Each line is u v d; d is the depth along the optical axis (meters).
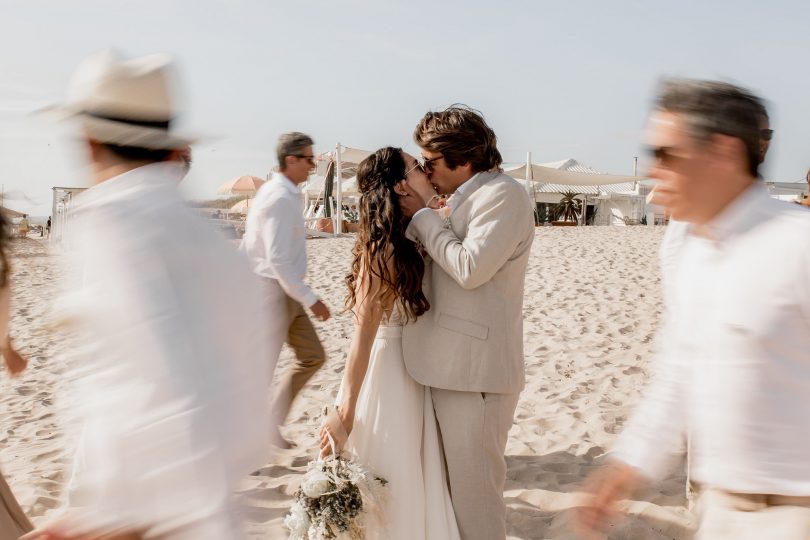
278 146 4.07
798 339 1.50
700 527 1.69
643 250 16.52
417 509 2.45
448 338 2.45
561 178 27.58
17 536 2.22
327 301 10.67
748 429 1.56
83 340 1.48
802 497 1.52
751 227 1.55
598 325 8.34
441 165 2.47
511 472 4.14
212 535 1.46
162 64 1.55
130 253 1.46
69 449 1.54
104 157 1.56
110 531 1.45
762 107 1.58
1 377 6.60
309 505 2.38
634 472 1.83
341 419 2.46
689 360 1.73
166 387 1.45
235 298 1.62
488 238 2.34
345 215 29.03
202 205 1.63
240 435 1.57
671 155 1.59
